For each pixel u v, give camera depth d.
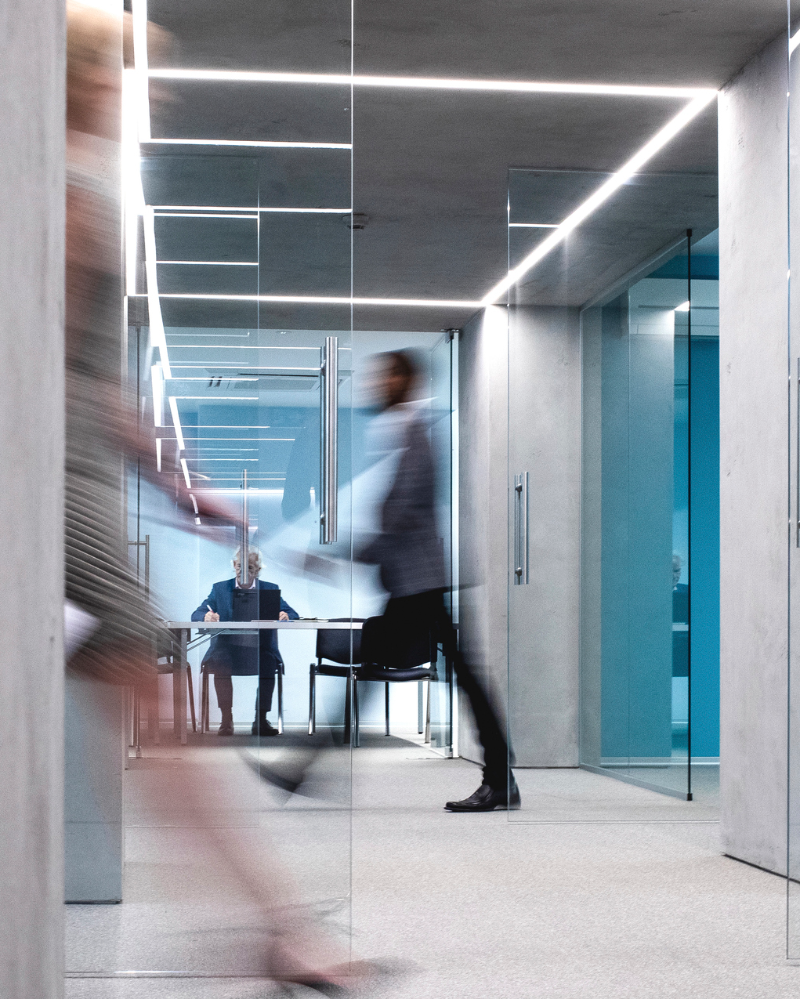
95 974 1.96
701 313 6.64
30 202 0.42
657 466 4.65
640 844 3.79
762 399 3.46
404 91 3.97
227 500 2.65
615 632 4.57
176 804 1.85
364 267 6.20
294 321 2.70
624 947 2.44
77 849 2.04
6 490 0.40
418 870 3.27
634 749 4.47
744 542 3.56
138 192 2.63
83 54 1.48
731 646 3.63
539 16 3.42
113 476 1.30
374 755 6.50
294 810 2.32
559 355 4.59
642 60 3.70
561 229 4.57
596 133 4.36
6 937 0.40
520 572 4.57
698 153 4.56
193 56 2.58
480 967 2.26
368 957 2.33
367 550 4.50
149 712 1.41
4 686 0.40
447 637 4.54
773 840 3.31
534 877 3.19
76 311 1.38
